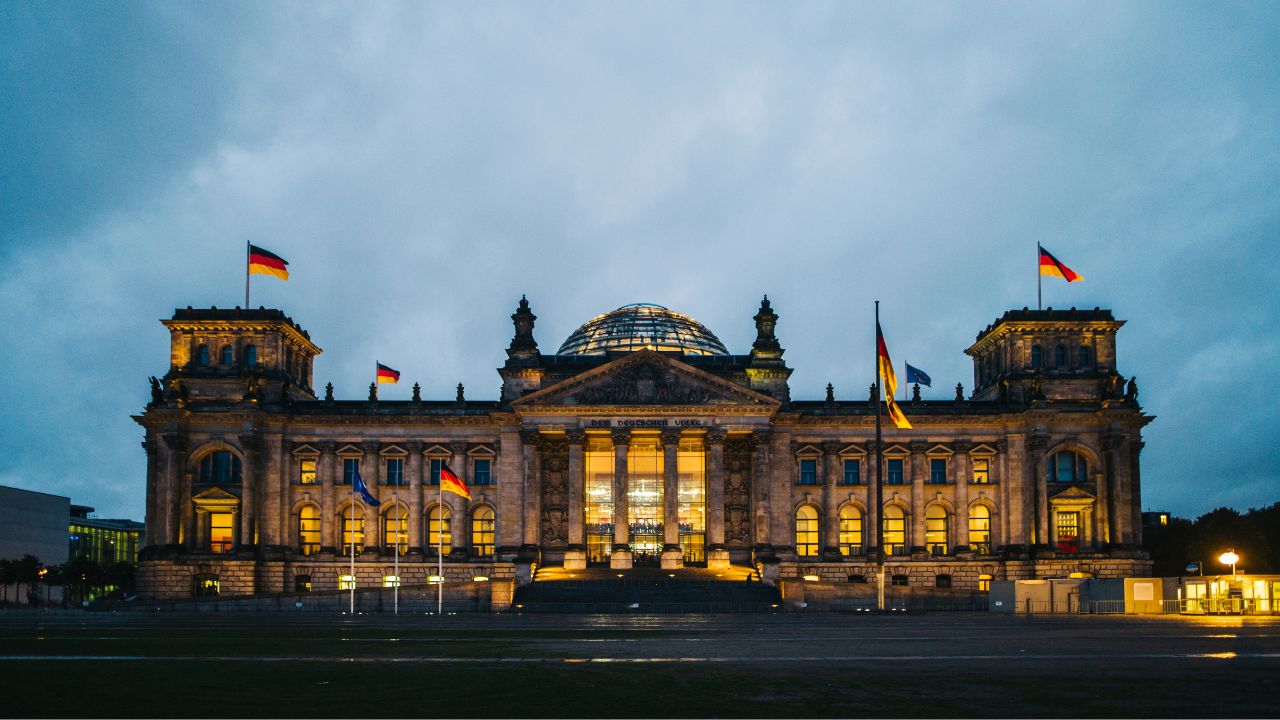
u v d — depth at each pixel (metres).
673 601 121.94
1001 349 161.62
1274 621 86.31
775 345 158.00
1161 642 56.22
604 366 148.00
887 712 30.11
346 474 156.62
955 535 155.00
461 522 155.38
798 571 153.88
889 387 107.62
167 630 74.88
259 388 154.12
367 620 94.12
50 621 94.69
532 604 117.38
